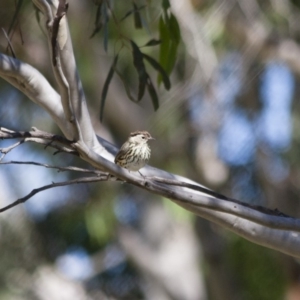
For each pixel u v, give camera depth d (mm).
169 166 15742
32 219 18438
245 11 14727
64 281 19016
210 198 6781
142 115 15273
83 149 6438
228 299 17766
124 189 17594
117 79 15289
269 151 16797
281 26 15242
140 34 14188
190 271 17734
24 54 14836
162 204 17578
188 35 13586
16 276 18266
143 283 19766
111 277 20000
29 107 16406
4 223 18250
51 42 6176
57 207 18109
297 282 17359
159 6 12172
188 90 14242
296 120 16797
